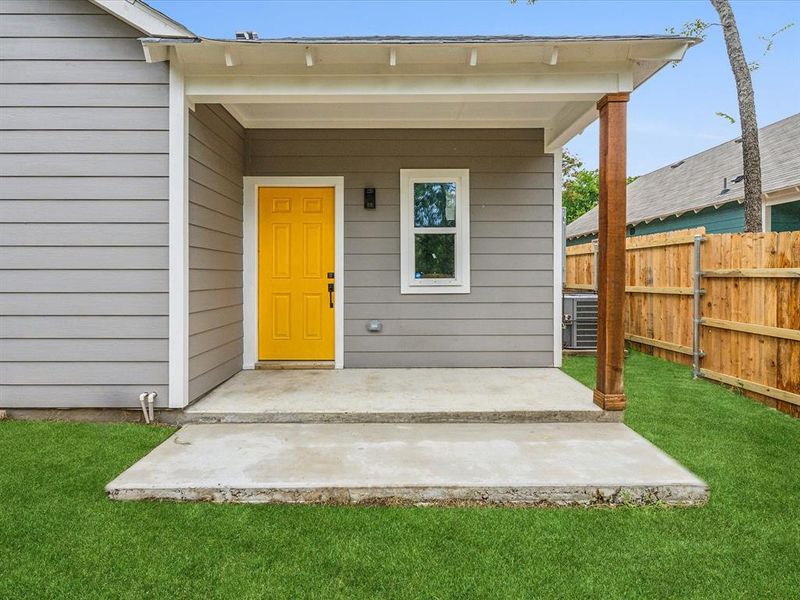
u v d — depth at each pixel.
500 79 3.65
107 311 3.70
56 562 2.01
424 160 5.36
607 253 3.67
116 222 3.68
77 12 3.66
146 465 2.82
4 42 3.67
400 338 5.41
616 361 3.68
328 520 2.37
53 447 3.17
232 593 1.83
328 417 3.68
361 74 3.66
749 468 2.89
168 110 3.66
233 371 4.96
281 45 3.42
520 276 5.40
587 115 4.27
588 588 1.87
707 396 4.39
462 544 2.17
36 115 3.68
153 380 3.70
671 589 1.86
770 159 10.05
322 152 5.34
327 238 5.40
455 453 3.03
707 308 5.02
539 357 5.42
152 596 1.81
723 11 6.50
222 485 2.55
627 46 3.46
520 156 5.38
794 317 3.88
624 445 3.16
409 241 5.39
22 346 3.71
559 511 2.48
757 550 2.12
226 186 4.71
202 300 4.09
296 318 5.40
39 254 3.69
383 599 1.81
